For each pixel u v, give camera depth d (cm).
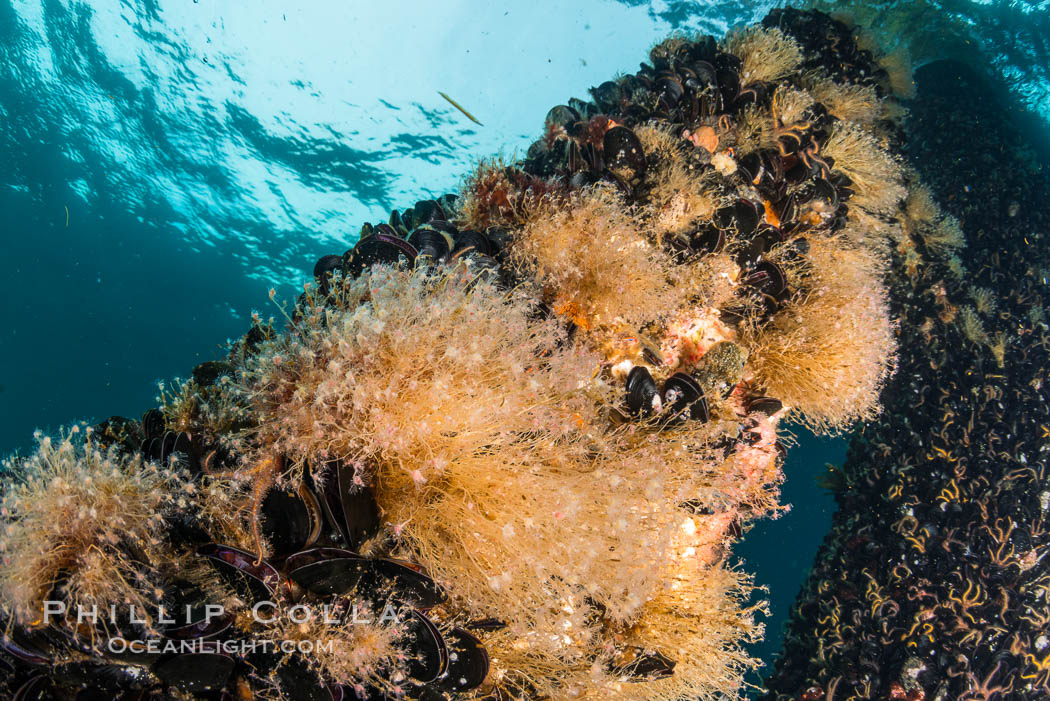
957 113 962
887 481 686
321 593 197
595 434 269
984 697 546
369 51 2281
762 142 488
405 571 205
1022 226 821
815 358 386
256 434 225
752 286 387
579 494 230
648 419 295
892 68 750
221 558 189
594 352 314
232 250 3231
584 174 374
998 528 611
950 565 607
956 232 798
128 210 3084
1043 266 783
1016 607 577
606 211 322
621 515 232
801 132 507
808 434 1842
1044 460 639
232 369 280
